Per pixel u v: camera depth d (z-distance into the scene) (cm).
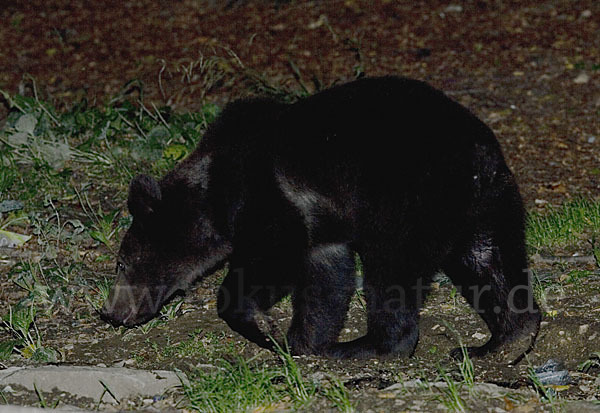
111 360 900
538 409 706
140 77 1938
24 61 2077
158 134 1457
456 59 1941
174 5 2298
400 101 839
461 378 818
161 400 763
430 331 938
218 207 906
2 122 1669
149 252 936
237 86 1819
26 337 930
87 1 2352
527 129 1611
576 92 1750
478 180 829
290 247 873
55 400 762
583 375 830
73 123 1525
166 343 930
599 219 1177
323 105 863
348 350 875
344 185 840
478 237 884
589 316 923
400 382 766
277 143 872
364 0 2225
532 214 1248
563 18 2088
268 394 745
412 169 816
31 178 1362
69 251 1166
